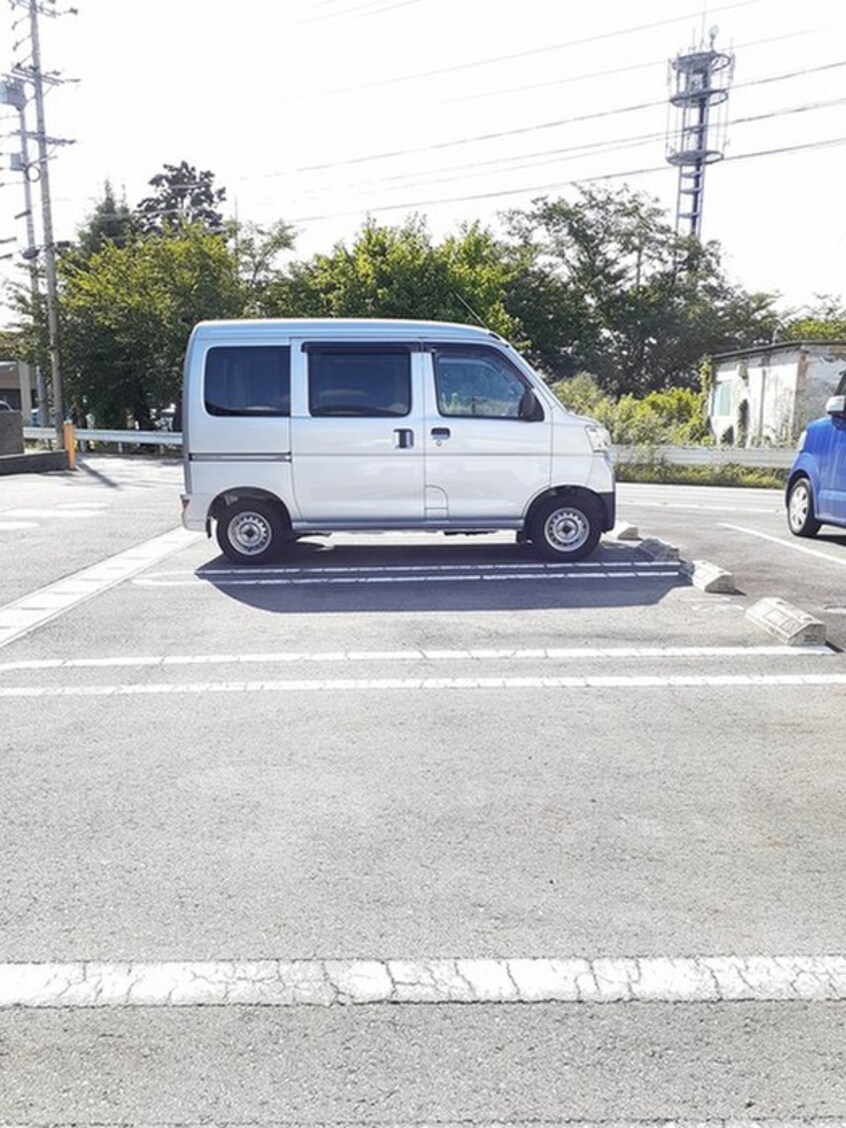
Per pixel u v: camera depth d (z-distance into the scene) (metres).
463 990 2.36
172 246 31.27
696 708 4.52
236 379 8.21
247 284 32.59
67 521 11.66
